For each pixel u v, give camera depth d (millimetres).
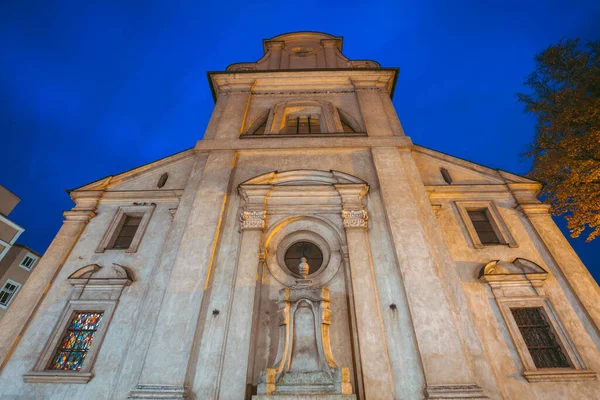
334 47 20000
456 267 9938
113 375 8156
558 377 7793
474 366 7711
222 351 7898
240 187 11094
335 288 9211
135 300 9461
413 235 9703
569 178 13000
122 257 10508
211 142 13109
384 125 13781
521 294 9219
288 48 20391
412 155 13016
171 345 7898
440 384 7188
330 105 15336
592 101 13727
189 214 10516
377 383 7363
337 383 7094
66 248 10789
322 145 12812
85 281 9805
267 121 14680
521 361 8102
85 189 12609
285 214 10672
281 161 12492
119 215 11758
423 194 11117
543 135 14930
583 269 9641
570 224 13148
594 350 8242
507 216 11289
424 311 8227
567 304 9031
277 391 7117
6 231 30062
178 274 9078
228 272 9320
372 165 12188
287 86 16547
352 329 8344
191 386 7453
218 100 15781
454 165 13039
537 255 10188
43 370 8367
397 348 7914
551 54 15500
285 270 9656
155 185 12875
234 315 8430
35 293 9727
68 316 9297
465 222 11062
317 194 11047
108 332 8883
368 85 16203
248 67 18938
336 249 9984
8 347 8688
